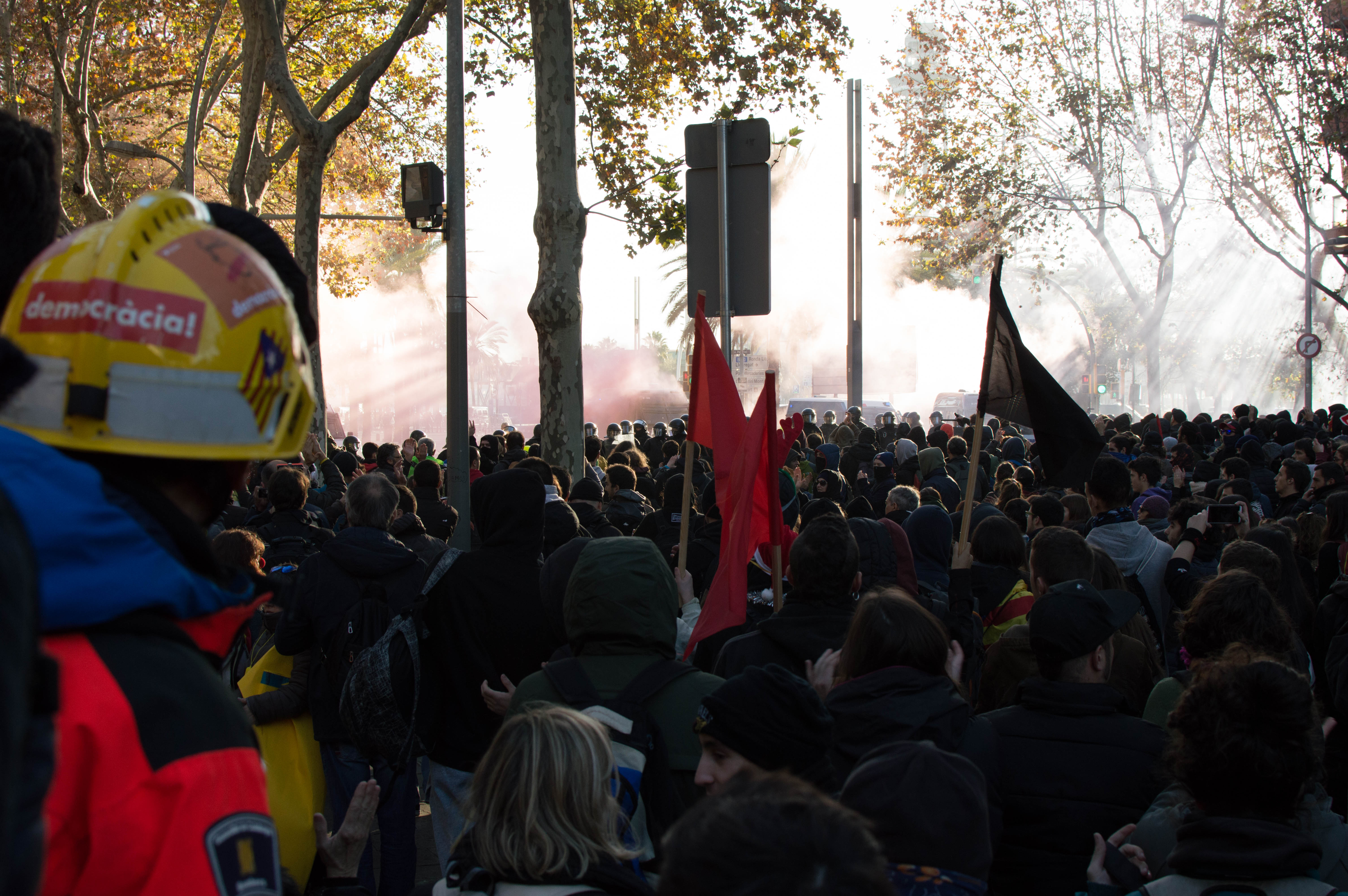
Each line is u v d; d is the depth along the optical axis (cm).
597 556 310
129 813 108
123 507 118
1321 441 1347
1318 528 654
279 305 130
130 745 109
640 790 275
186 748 112
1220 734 225
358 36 2392
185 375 119
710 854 112
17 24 1945
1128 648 412
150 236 123
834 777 251
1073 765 290
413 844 426
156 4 2191
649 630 304
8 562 74
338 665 407
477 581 400
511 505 414
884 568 503
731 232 656
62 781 106
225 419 122
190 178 1922
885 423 1986
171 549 120
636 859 237
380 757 383
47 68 2259
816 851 111
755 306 653
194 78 2366
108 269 118
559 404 1105
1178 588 544
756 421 393
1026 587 498
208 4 2175
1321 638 469
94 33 2177
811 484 1045
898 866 206
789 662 352
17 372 101
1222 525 560
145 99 2808
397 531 540
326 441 1563
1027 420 473
